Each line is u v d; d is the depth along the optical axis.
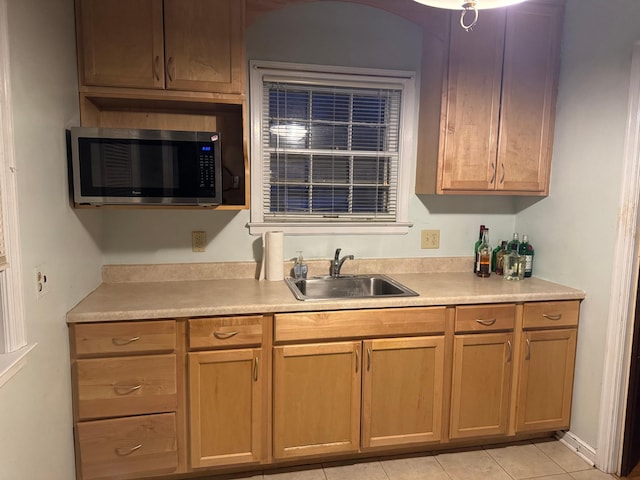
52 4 1.69
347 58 2.50
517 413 2.33
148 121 2.29
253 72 2.38
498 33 2.36
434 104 2.43
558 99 2.48
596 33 2.22
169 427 1.96
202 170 1.99
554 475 2.18
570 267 2.41
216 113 2.37
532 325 2.28
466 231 2.79
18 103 1.42
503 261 2.67
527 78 2.43
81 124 1.98
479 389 2.26
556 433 2.51
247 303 1.99
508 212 2.82
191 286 2.31
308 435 2.11
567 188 2.42
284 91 2.48
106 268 2.35
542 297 2.27
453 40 2.31
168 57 2.00
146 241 2.40
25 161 1.46
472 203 2.78
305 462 2.24
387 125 2.63
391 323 2.11
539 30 2.41
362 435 2.16
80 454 1.89
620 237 2.10
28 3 1.49
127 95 1.99
